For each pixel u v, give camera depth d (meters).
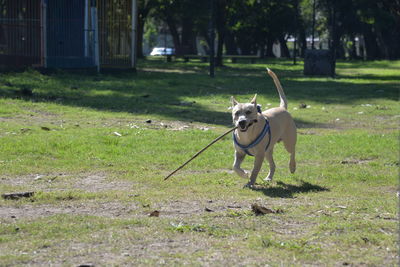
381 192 8.67
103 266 4.99
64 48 30.36
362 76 39.44
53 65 29.62
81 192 8.12
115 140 12.41
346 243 5.82
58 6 30.05
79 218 6.58
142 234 5.97
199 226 6.29
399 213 7.12
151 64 50.12
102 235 5.92
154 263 5.08
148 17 85.06
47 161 10.32
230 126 15.55
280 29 83.00
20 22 29.03
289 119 9.55
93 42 30.75
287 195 8.29
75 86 23.62
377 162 11.16
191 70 42.47
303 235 6.09
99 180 9.14
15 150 10.91
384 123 17.08
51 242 5.65
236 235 6.05
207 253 5.39
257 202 7.72
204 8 62.31
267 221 6.65
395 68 52.78
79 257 5.23
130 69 32.91
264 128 8.66
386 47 76.62
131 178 9.26
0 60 28.88
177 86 26.70
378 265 5.18
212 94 23.59
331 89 27.61
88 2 30.25
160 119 16.20
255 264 5.11
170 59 58.47
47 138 12.20
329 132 15.05
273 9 77.06
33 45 29.14
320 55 39.53
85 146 11.63
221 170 10.30
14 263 5.05
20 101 18.03
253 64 58.66
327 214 7.05
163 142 12.52
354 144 12.87
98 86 24.41
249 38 88.88
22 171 9.50
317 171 10.23
